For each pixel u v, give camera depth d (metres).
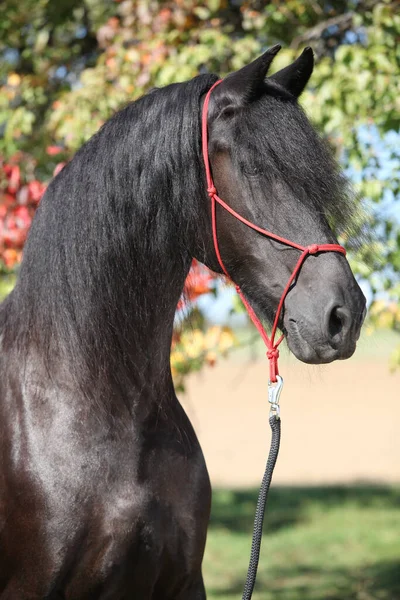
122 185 2.56
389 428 15.69
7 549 2.57
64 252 2.60
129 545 2.54
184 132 2.51
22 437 2.59
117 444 2.59
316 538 8.59
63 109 5.31
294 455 13.57
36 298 2.66
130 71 5.32
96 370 2.60
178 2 5.49
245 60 5.23
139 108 2.63
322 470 12.41
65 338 2.60
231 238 2.47
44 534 2.50
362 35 5.43
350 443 14.44
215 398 20.17
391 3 5.06
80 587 2.55
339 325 2.32
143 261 2.60
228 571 7.42
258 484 11.55
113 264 2.58
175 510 2.65
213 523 9.35
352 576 7.15
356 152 4.63
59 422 2.57
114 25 5.75
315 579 7.09
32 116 5.54
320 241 2.37
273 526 9.19
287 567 7.52
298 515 9.71
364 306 2.36
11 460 2.58
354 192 2.56
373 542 8.34
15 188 5.06
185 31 5.66
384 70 4.75
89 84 5.32
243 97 2.46
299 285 2.37
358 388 21.31
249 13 5.42
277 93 2.52
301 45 5.52
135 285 2.62
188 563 2.68
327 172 2.43
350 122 4.70
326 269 2.34
